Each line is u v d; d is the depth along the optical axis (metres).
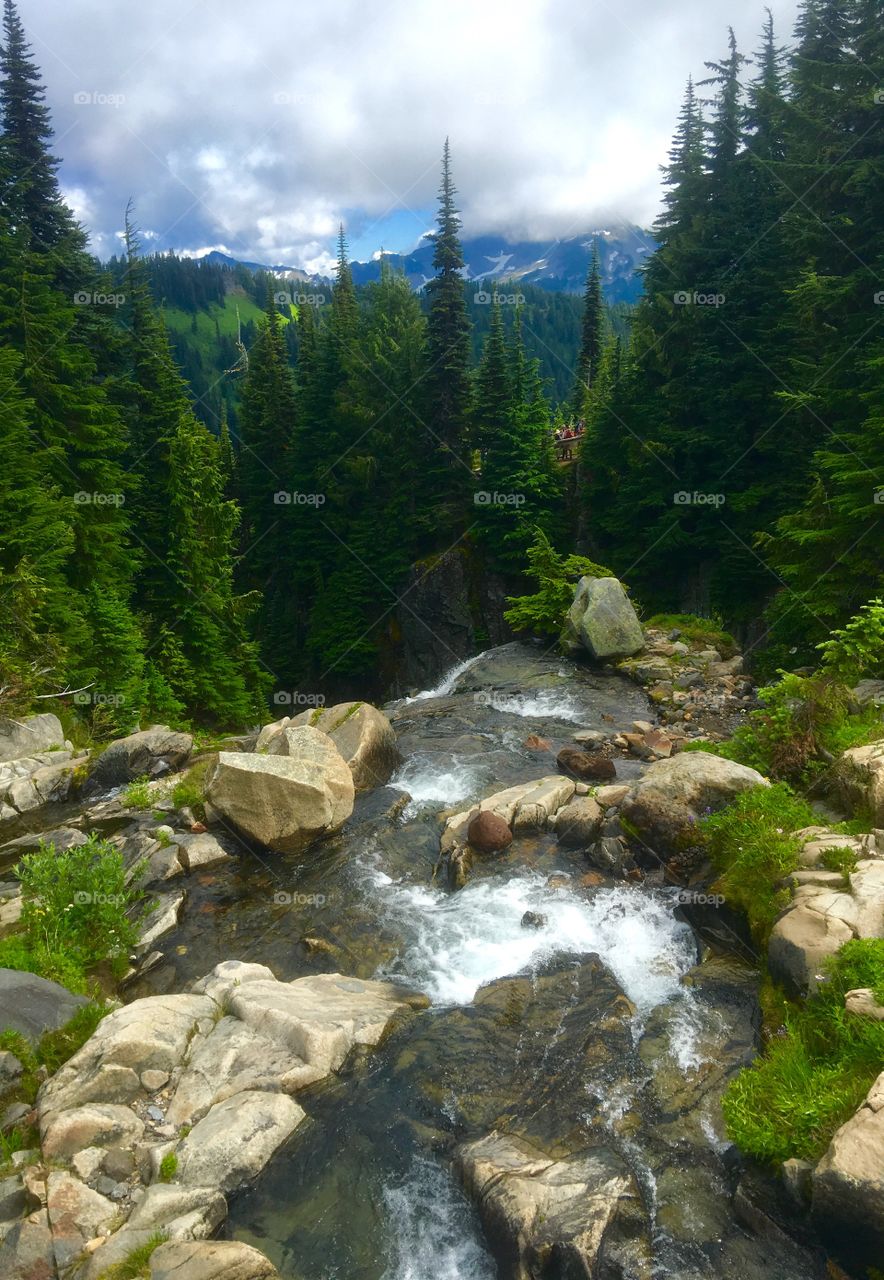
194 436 30.20
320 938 9.69
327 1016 7.72
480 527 37.03
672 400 28.64
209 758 15.07
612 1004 8.00
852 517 16.66
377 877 10.96
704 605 28.36
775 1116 6.03
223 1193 6.02
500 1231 5.60
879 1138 5.19
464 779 14.11
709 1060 7.15
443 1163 6.38
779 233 25.66
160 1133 6.39
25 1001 7.53
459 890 10.41
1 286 22.91
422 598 38.59
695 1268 5.35
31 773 15.17
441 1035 7.76
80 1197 5.71
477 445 38.00
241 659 31.28
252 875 11.28
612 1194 5.75
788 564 19.03
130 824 12.78
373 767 14.03
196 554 28.66
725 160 29.08
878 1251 5.03
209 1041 7.41
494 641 37.31
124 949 9.34
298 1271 5.59
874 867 7.94
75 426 24.27
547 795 11.97
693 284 28.94
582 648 22.25
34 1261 5.30
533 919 9.54
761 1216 5.63
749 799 9.87
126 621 22.41
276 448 46.97
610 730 16.94
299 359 53.53
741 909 8.59
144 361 30.56
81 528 23.34
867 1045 6.03
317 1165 6.38
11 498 19.14
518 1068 7.30
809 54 26.12
